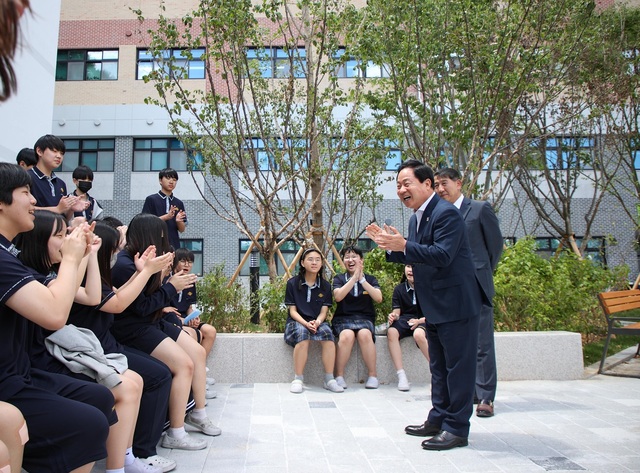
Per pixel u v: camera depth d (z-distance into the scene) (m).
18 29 1.17
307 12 8.30
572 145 12.66
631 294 6.53
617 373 5.75
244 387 5.18
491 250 4.32
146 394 2.93
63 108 16.55
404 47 7.61
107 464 2.54
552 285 6.92
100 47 16.73
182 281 3.50
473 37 7.40
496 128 9.10
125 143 16.59
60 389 2.24
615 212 16.48
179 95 7.17
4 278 1.96
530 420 3.94
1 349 2.04
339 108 14.94
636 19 10.85
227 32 6.61
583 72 9.73
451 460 3.04
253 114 8.84
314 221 8.12
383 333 5.56
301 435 3.55
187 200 16.39
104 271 2.93
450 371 3.34
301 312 5.27
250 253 8.71
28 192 2.17
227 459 3.06
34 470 2.03
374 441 3.42
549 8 7.63
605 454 3.14
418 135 8.96
